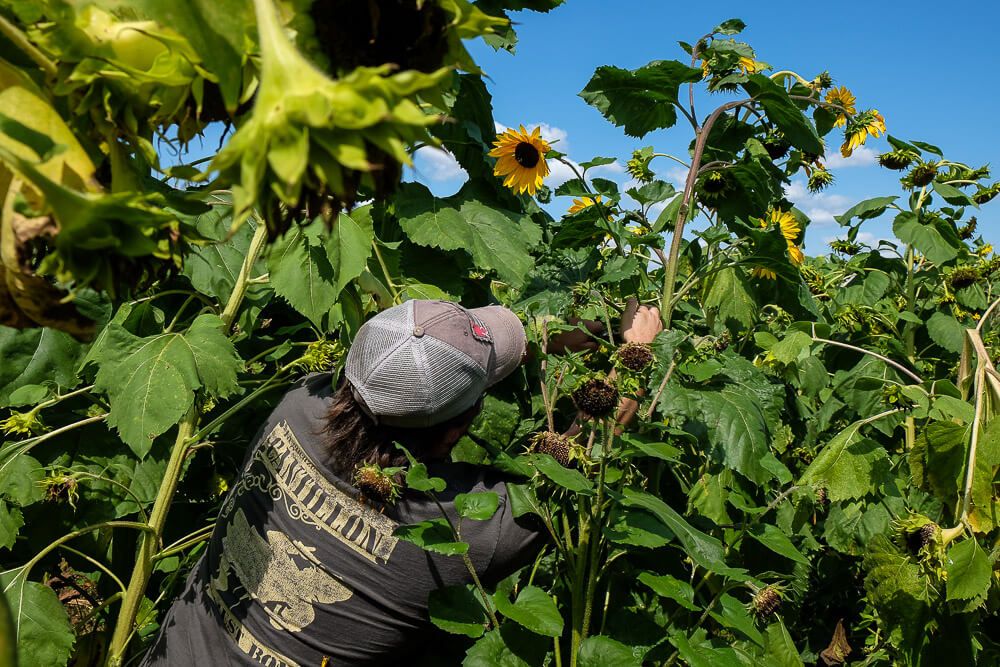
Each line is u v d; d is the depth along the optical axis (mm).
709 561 1678
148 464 2445
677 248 2346
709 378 2160
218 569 1827
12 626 372
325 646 1752
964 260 3752
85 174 519
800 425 3139
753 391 2238
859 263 4148
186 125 592
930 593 1806
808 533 2781
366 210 2066
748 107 2633
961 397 2031
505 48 2951
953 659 1824
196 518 2664
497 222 2854
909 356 3438
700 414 2068
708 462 2275
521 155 2588
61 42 517
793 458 3023
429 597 1705
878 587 1871
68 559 2449
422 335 1642
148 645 2369
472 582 1767
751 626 1735
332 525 1718
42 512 2332
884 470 2121
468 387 1691
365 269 2215
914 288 3873
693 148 2693
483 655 1586
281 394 2576
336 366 1915
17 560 2494
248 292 2354
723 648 1720
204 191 467
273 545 1754
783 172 2602
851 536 2820
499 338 1880
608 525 1770
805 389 3006
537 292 2736
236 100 492
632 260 2404
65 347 2344
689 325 2908
